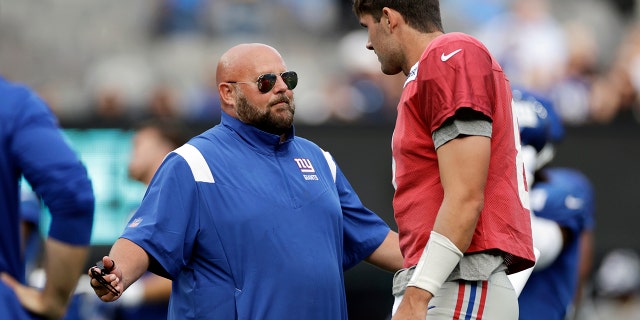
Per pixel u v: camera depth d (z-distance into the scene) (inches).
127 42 1824.6
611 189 1315.2
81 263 588.7
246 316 597.3
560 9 1836.9
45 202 575.5
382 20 592.7
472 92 534.3
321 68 1749.5
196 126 1326.3
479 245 547.8
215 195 608.4
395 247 680.4
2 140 567.8
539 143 784.9
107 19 1855.3
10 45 1846.7
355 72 1589.6
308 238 616.7
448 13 1876.2
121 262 584.4
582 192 830.5
